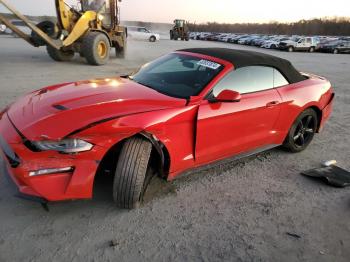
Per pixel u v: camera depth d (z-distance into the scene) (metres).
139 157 2.85
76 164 2.62
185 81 3.60
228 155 3.78
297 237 2.89
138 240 2.68
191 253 2.59
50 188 2.58
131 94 3.29
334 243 2.85
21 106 3.14
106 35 13.10
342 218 3.23
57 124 2.64
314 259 2.64
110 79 4.07
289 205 3.38
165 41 38.81
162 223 2.92
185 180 3.69
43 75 9.59
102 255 2.49
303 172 4.11
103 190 3.30
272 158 4.52
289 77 4.35
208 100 3.35
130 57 16.48
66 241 2.60
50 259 2.41
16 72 9.83
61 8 11.96
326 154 4.81
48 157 2.56
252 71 3.87
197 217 3.05
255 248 2.71
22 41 23.95
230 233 2.87
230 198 3.42
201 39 56.97
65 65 12.21
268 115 3.99
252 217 3.13
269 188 3.70
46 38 11.64
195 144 3.32
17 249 2.48
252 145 3.99
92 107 2.88
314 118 4.77
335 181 3.88
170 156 3.14
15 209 2.94
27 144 2.57
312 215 3.24
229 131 3.61
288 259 2.62
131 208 3.06
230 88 3.61
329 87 5.01
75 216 2.91
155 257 2.51
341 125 6.30
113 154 3.03
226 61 3.73
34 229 2.71
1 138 2.80
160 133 2.97
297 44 32.44
